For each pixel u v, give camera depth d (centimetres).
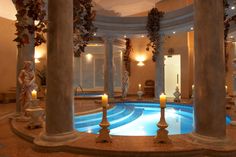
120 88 1736
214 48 409
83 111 841
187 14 1119
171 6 1520
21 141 477
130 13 1750
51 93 424
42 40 474
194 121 438
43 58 1471
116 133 643
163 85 1286
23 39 467
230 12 919
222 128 408
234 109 802
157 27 1249
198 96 423
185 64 1481
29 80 639
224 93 414
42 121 550
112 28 1284
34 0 442
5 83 1234
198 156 383
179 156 378
